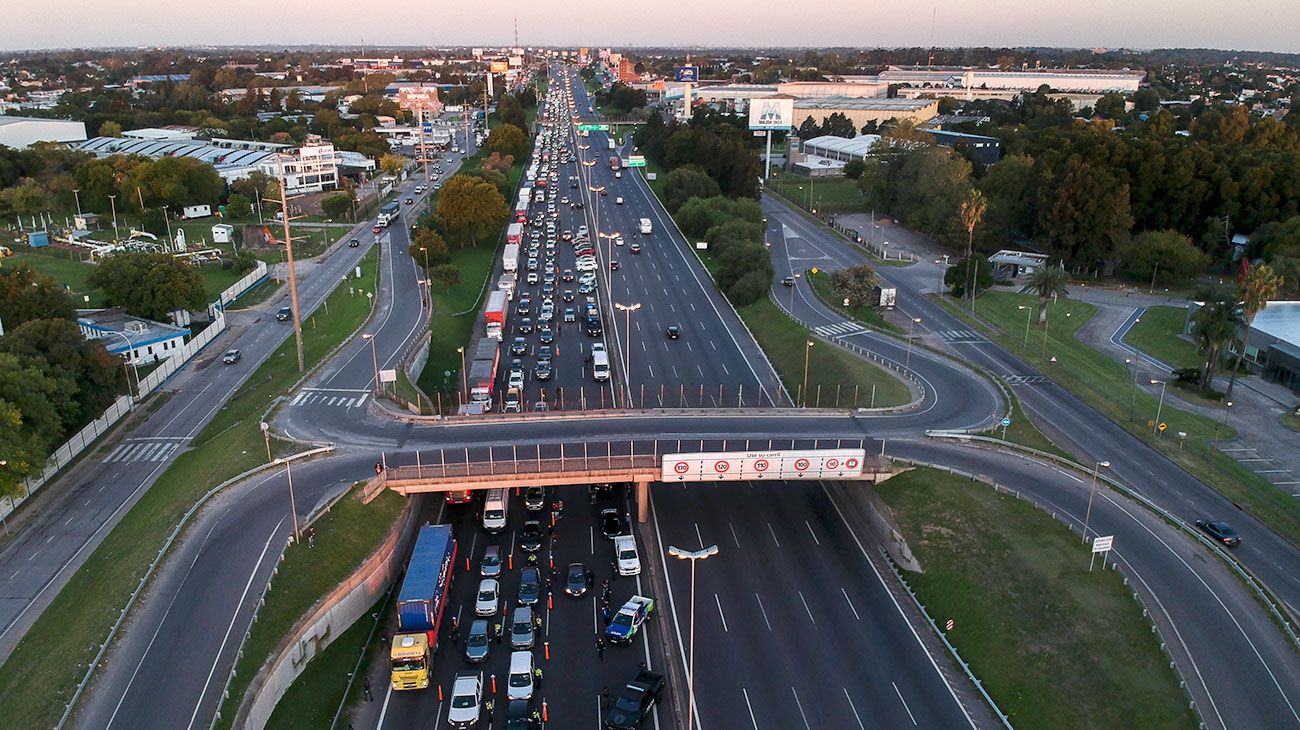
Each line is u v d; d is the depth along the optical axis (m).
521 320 137.62
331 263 179.75
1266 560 73.81
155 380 117.88
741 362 125.12
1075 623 62.56
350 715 57.84
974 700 59.34
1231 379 107.62
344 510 73.25
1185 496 83.94
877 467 81.25
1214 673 57.94
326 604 63.41
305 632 60.75
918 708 58.53
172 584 63.59
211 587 63.22
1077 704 56.78
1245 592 66.06
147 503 82.88
